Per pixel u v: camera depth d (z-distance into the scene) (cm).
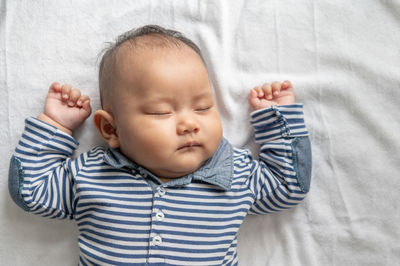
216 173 91
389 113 105
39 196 91
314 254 107
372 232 107
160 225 85
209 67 104
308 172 99
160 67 83
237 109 105
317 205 107
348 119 106
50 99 97
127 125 84
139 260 85
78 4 101
